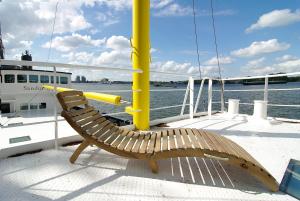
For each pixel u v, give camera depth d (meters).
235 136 3.21
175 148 1.73
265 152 2.48
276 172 1.94
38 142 2.38
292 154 2.42
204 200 1.46
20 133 5.60
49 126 6.33
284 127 3.84
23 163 2.03
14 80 10.76
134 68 3.42
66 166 1.98
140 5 3.26
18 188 1.56
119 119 6.29
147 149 1.88
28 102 11.12
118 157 2.24
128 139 2.15
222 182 1.73
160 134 2.21
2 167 1.93
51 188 1.57
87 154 2.31
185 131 2.24
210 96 4.95
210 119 4.65
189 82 4.62
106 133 2.13
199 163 2.12
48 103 11.64
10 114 10.04
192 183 1.71
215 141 1.91
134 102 3.51
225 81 5.93
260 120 4.25
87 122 2.09
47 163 2.04
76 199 1.43
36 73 11.44
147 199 1.45
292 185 1.65
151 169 1.91
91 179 1.74
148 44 3.39
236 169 1.99
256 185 1.69
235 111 5.23
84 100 2.32
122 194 1.51
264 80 4.50
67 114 1.90
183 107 4.67
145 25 3.31
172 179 1.77
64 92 2.00
